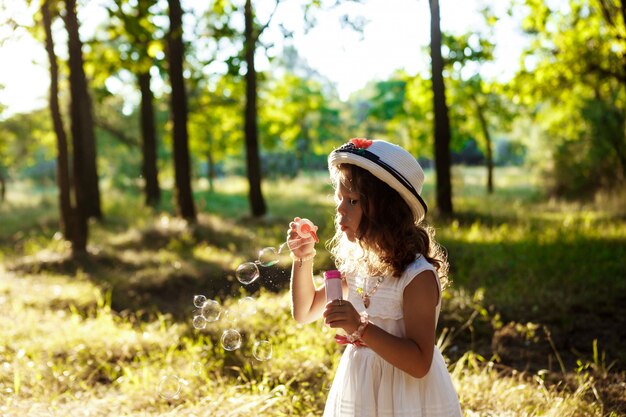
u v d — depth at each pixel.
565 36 14.91
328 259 8.42
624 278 7.63
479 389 4.40
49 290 7.91
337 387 2.44
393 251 2.26
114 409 4.15
